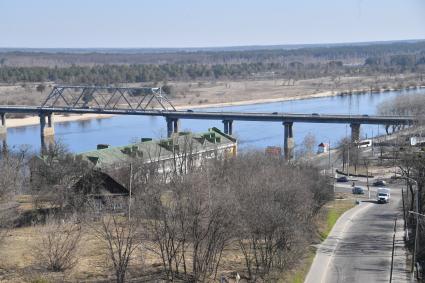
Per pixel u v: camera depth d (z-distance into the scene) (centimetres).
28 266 5666
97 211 7188
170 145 11275
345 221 8838
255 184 6488
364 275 6244
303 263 6519
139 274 5575
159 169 10019
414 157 9719
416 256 6669
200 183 6488
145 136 19950
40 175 8250
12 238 6538
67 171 8100
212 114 19200
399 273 6319
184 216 5756
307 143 16812
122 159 9881
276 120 18075
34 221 7194
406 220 8175
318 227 8125
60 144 15750
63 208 7431
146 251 6056
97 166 9275
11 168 8838
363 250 7175
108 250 5972
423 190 7925
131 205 7019
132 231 6075
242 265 6094
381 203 10425
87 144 18225
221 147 12688
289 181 6975
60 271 5609
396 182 12388
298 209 6575
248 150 13488
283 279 5878
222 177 7881
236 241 6744
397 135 16438
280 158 10219
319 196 8400
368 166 14138
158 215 6147
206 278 5628
